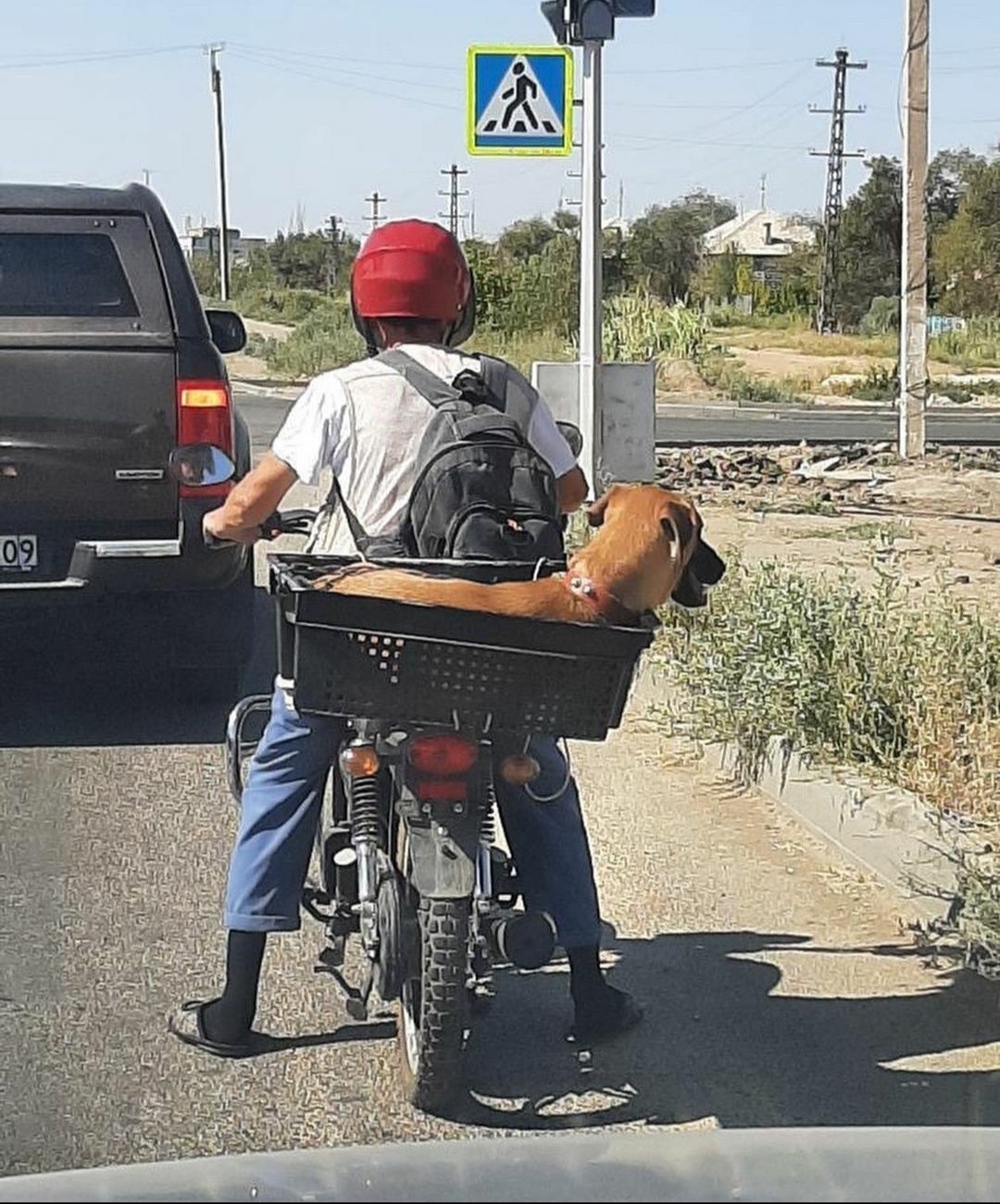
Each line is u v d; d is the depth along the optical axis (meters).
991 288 71.31
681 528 3.92
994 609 9.04
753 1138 2.29
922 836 5.75
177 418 7.25
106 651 8.12
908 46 17.14
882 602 7.90
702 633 8.34
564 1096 4.32
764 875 5.93
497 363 4.39
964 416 30.97
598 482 11.66
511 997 4.96
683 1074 4.45
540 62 11.60
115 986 4.96
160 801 6.75
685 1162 2.17
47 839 6.29
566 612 3.81
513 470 4.14
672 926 5.46
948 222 78.00
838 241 75.88
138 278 7.29
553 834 4.50
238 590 7.93
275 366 38.47
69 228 7.28
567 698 3.81
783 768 6.68
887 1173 2.14
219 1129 4.10
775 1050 4.59
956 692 6.86
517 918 3.94
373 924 4.03
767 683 7.06
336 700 3.75
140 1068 4.43
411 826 3.94
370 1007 4.82
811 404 32.94
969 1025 4.74
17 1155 3.95
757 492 14.95
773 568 8.88
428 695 3.77
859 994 4.95
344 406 4.20
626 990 4.97
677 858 6.10
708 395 33.38
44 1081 4.34
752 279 78.56
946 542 11.95
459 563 3.97
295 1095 4.29
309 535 4.51
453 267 4.41
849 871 5.96
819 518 13.27
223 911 5.53
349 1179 2.12
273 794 4.35
